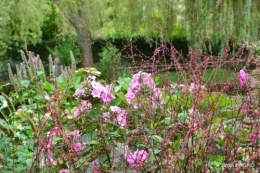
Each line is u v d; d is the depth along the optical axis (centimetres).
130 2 1066
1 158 197
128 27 1093
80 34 1135
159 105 194
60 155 184
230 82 181
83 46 1140
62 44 1248
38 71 255
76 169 175
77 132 195
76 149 190
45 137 175
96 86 209
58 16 1283
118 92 245
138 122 206
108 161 188
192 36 950
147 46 1387
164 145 162
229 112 181
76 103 213
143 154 175
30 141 220
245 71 186
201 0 915
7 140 213
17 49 1342
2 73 1238
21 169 195
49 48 1329
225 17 860
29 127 221
